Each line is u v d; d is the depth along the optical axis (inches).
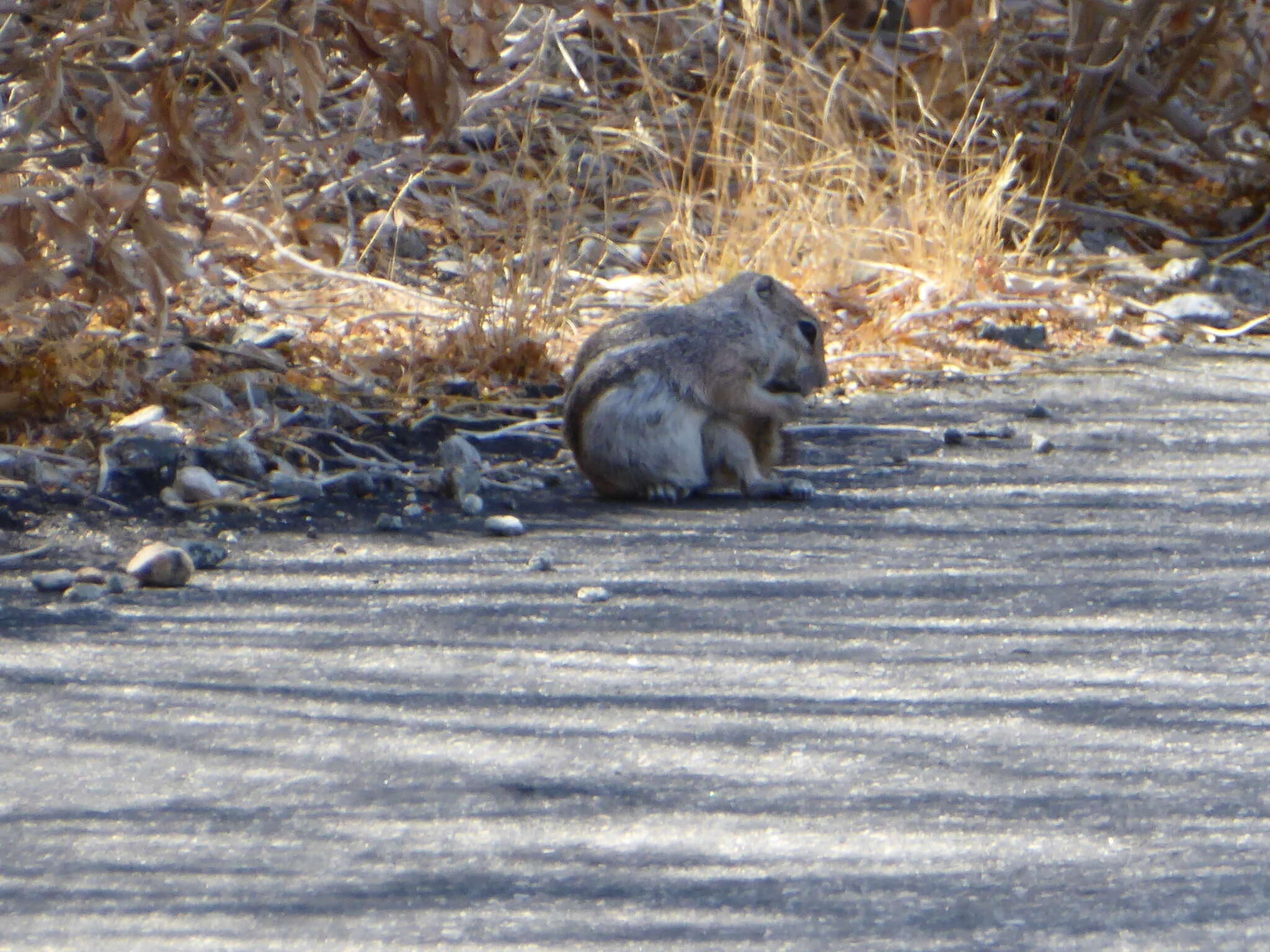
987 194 706.2
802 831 248.1
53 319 474.6
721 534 418.0
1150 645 332.5
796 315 469.1
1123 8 723.4
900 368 593.9
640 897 227.1
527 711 297.0
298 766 272.2
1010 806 256.5
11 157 433.1
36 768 270.8
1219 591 368.8
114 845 242.7
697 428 456.4
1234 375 597.9
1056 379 587.8
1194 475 472.7
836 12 824.3
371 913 222.5
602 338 464.1
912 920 220.1
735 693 306.5
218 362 517.3
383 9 425.4
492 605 357.7
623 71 795.4
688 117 759.7
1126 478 469.7
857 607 357.4
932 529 420.8
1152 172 820.0
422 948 213.2
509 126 723.4
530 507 444.1
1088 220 756.0
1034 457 493.4
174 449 440.5
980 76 779.4
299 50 430.9
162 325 461.1
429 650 329.4
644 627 343.9
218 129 518.0
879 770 271.1
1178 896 226.2
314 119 469.1
